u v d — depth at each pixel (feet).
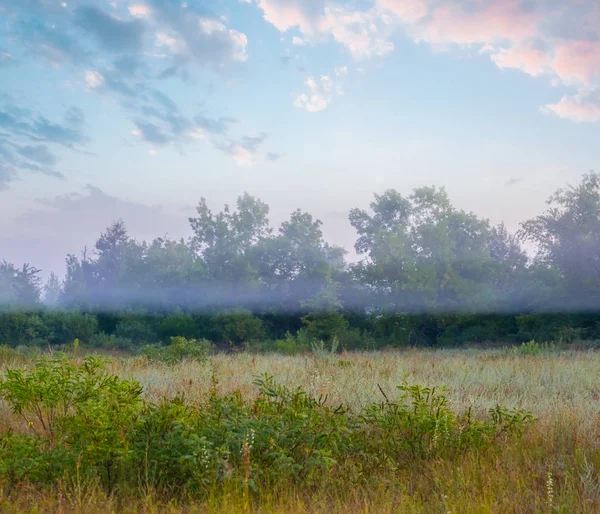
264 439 18.13
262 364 46.60
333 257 193.88
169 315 141.08
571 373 39.42
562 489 16.17
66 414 20.84
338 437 19.53
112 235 210.59
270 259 174.91
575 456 19.19
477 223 150.82
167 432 18.44
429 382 35.27
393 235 139.95
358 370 40.09
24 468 16.43
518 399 30.25
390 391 30.42
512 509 15.30
